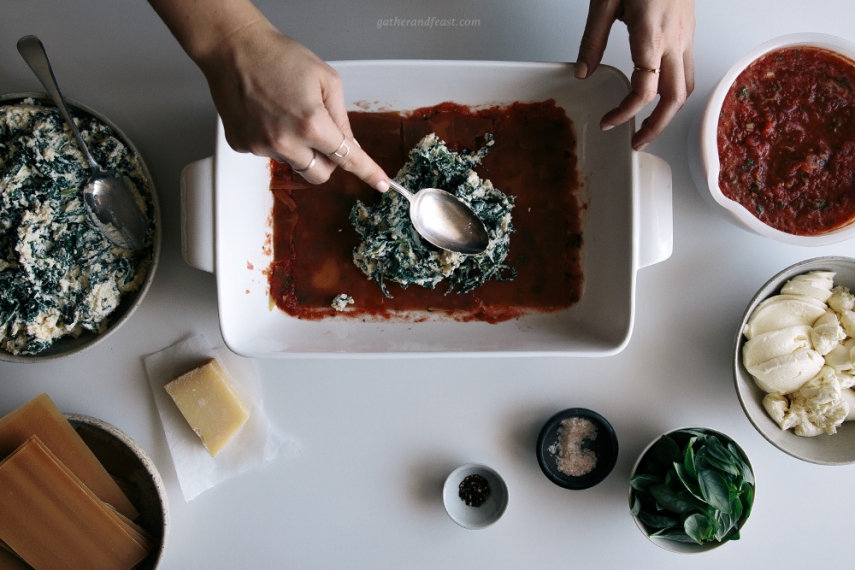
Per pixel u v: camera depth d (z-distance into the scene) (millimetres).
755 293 841
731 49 843
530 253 838
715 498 787
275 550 850
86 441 833
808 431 806
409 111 833
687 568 851
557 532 852
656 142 846
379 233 813
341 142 673
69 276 798
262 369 850
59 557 808
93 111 785
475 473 843
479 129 837
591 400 851
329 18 835
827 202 795
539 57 837
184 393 829
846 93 796
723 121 800
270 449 846
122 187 797
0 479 791
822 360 803
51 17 833
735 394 850
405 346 812
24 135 779
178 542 847
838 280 821
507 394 852
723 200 786
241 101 662
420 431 852
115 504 822
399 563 851
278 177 828
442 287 835
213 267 761
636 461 815
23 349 795
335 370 852
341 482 851
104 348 845
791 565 849
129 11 833
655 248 778
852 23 844
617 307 789
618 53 841
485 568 850
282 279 832
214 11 645
